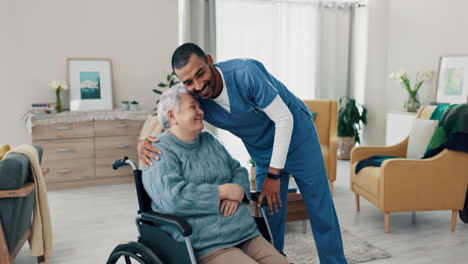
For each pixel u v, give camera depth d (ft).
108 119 14.37
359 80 20.43
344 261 6.57
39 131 13.62
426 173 9.50
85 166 14.30
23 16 14.55
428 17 15.83
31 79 14.85
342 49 19.79
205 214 4.94
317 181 6.19
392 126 15.74
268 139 6.02
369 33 18.67
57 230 10.11
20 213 7.18
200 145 5.37
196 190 4.82
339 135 19.29
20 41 14.61
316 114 14.17
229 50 17.92
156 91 15.40
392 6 17.70
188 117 5.01
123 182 14.84
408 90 15.88
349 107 18.95
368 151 11.48
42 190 7.75
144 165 5.02
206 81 4.88
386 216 9.75
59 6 14.88
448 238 9.48
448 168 9.52
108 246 9.09
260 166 6.63
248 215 5.30
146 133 11.77
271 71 18.67
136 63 16.03
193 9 16.99
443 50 15.23
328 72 19.66
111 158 14.58
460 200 9.68
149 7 15.96
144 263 4.83
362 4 19.61
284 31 18.72
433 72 15.66
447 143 9.50
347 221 10.66
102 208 11.91
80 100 15.15
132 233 9.91
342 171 16.88
